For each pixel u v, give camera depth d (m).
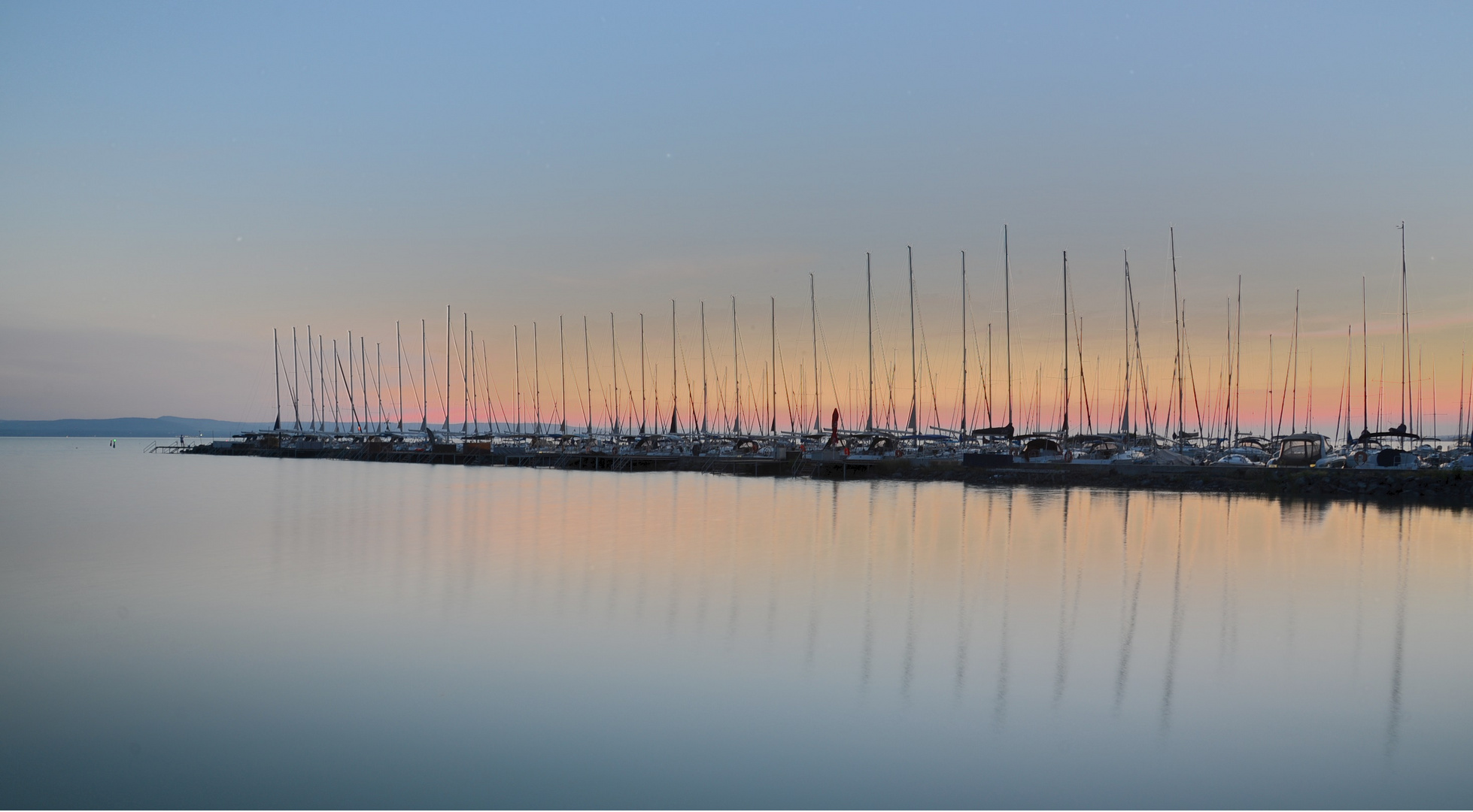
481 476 85.81
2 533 39.69
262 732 15.62
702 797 13.21
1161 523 44.75
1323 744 15.10
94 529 41.25
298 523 44.38
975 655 20.00
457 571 30.23
